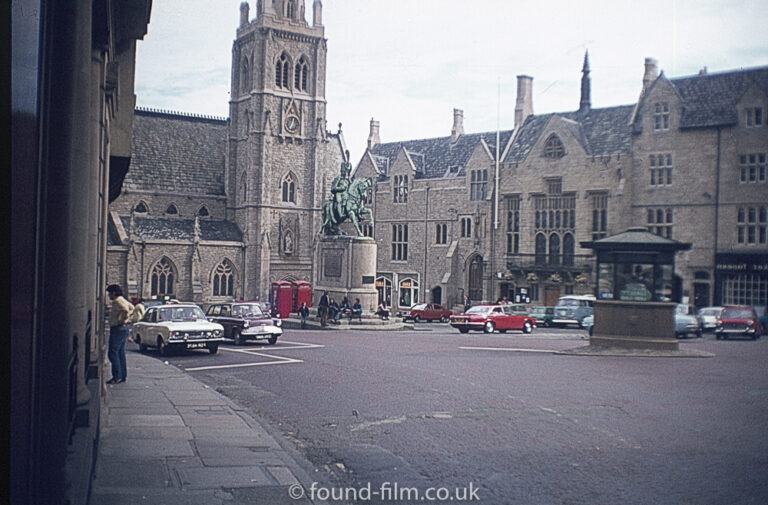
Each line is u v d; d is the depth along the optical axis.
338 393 14.81
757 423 7.60
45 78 4.78
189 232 68.50
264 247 69.31
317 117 72.25
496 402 12.50
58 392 5.63
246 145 71.12
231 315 28.28
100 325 12.55
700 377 7.91
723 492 6.90
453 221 50.56
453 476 8.42
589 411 10.00
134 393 14.88
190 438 10.59
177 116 75.00
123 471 8.67
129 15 11.26
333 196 42.34
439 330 37.47
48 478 5.23
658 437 8.24
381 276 56.44
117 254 62.84
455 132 58.97
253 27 70.62
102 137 11.82
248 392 15.40
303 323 40.34
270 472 8.79
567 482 7.78
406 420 11.73
